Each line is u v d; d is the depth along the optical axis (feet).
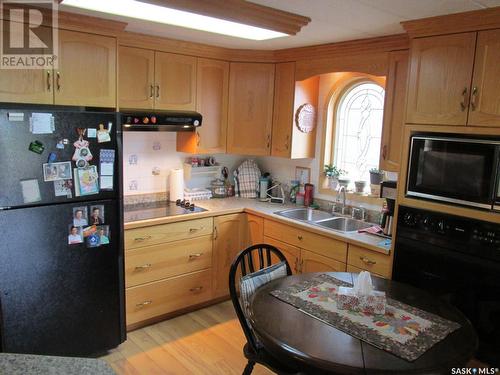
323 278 7.68
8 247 7.68
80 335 8.86
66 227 8.30
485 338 7.41
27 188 7.73
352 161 12.12
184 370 8.95
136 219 10.18
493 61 6.98
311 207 12.49
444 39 7.57
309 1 6.85
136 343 9.95
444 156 7.70
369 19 7.87
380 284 7.54
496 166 7.02
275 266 8.10
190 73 11.28
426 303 6.75
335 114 12.24
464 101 7.39
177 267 10.93
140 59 10.30
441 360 5.10
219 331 10.60
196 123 11.14
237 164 14.16
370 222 11.24
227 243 11.96
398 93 9.24
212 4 6.80
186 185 13.08
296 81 11.50
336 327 5.83
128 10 7.69
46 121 7.77
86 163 8.38
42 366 4.04
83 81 8.64
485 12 6.89
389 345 5.39
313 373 5.46
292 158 12.19
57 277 8.34
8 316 7.84
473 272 7.49
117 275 9.25
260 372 8.87
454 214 7.66
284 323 5.92
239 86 12.14
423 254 8.18
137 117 9.93
